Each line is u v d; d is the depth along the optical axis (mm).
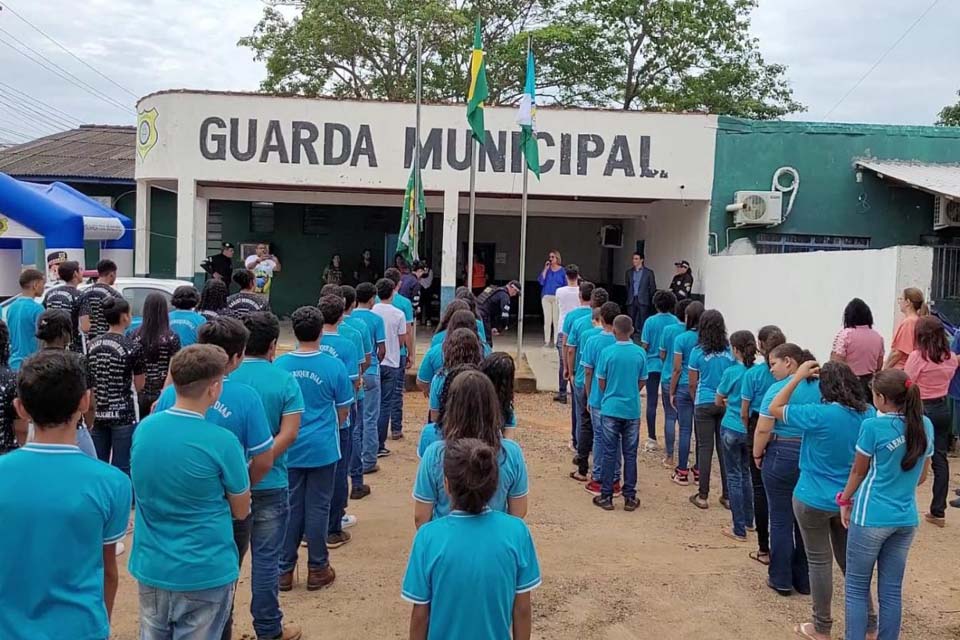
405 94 26938
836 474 4738
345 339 6277
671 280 17344
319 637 4727
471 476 2990
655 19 27234
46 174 20328
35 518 2639
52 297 8000
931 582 5910
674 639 4902
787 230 15398
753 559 6238
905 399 4312
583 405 8281
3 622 2615
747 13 27812
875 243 15391
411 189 13391
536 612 5191
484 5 28094
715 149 15344
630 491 7430
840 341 7973
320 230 21219
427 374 5922
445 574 2932
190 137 14852
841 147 15328
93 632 2701
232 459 3430
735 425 6535
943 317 9719
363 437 8133
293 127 14938
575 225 23234
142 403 6496
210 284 7906
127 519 2902
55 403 2709
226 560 3443
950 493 8148
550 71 28281
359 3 25609
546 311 16625
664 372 8844
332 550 6121
